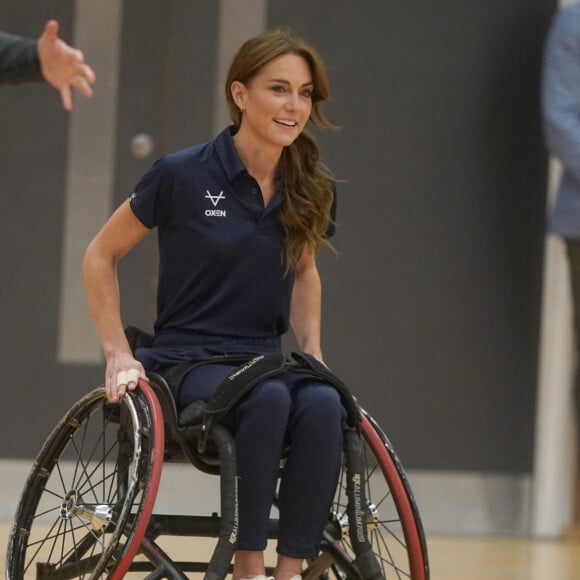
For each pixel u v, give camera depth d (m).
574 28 16.66
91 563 9.27
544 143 17.38
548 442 17.44
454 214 17.28
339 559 9.34
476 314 17.34
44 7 16.22
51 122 16.31
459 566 14.59
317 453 8.70
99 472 16.20
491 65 17.30
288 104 9.21
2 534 14.98
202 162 9.45
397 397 17.14
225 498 8.38
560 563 15.23
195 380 9.01
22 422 16.28
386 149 17.11
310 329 10.28
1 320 16.25
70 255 16.34
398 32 17.11
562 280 17.34
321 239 9.77
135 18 16.44
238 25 16.58
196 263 9.40
